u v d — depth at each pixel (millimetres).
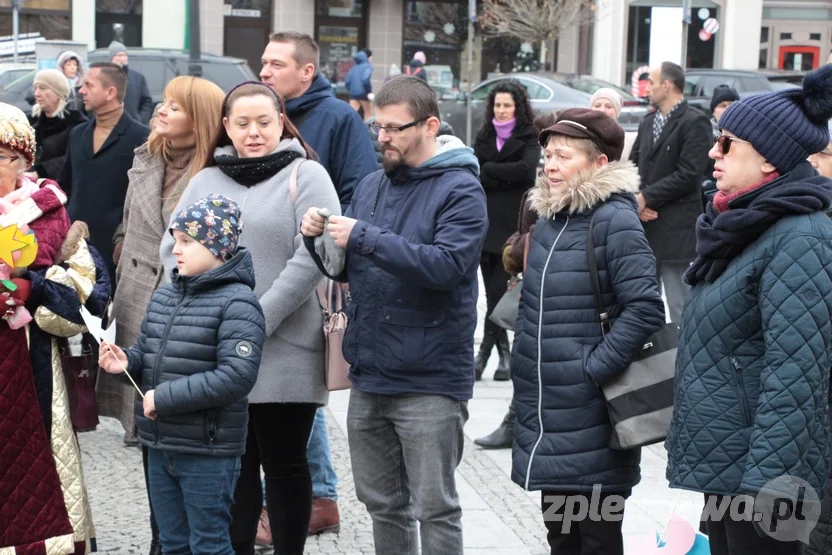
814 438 3463
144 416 4258
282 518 4773
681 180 8094
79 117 8500
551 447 4156
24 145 4648
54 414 4594
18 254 4359
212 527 4293
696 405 3623
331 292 4824
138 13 27875
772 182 3592
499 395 8227
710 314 3623
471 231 4109
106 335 4219
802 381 3391
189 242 4211
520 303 4344
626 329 4035
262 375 4672
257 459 4797
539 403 4188
